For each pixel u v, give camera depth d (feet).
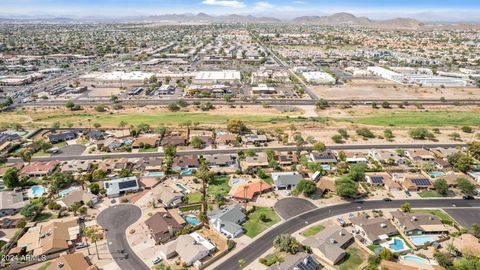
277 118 592.60
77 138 488.85
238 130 507.71
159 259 247.09
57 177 348.18
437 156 432.66
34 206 297.53
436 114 635.66
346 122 576.20
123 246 263.08
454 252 255.50
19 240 265.54
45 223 287.48
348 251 259.19
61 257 239.71
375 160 422.00
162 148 456.45
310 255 246.27
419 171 393.70
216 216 295.07
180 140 470.80
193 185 361.30
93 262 245.24
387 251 246.06
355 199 334.65
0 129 515.91
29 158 409.28
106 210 311.47
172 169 397.19
